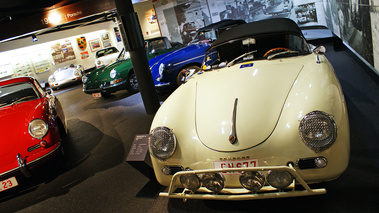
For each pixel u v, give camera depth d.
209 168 1.68
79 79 11.71
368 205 1.70
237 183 1.68
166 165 1.80
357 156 2.21
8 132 2.79
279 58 2.45
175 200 2.17
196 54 5.20
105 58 11.56
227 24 5.62
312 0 6.77
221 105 1.88
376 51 2.94
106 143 3.86
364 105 3.04
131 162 2.34
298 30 2.59
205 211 1.97
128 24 4.14
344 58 4.93
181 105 2.04
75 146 4.02
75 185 2.84
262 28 2.68
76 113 6.16
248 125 1.66
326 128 1.48
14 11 7.03
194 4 9.76
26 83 3.86
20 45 12.53
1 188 2.63
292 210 1.80
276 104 1.74
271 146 1.57
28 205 2.64
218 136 1.68
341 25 4.75
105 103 6.40
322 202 1.81
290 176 1.51
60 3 7.09
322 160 1.51
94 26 14.98
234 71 2.37
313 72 1.95
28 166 2.72
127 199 2.36
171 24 10.55
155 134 1.80
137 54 4.33
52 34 13.45
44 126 2.92
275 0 7.97
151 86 4.54
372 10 2.94
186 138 1.77
